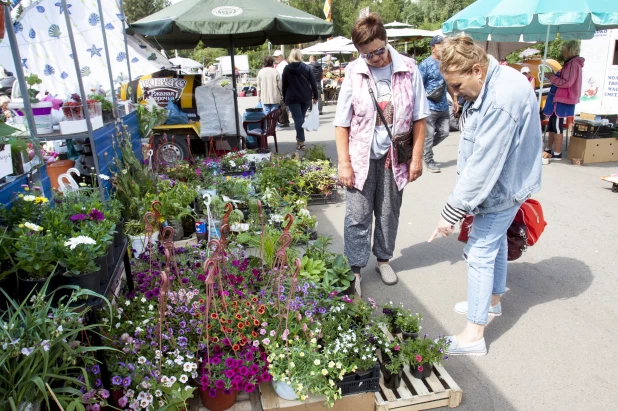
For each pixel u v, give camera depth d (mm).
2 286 2334
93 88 4633
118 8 6008
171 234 3119
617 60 10898
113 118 4590
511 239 3465
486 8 7766
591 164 8141
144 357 2477
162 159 7383
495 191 2934
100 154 3953
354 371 2674
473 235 3127
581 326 3549
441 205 6309
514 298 3971
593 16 6688
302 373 2600
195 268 3592
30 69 6082
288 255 3748
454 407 2771
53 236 2441
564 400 2816
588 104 11633
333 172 6742
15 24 5852
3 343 1862
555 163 8312
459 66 2699
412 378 2873
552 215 5789
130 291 3230
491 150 2746
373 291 4121
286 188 6332
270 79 10969
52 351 1991
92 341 2400
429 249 4984
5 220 2496
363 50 3566
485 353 3246
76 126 3561
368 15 3520
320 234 5422
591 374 3033
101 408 2420
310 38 9695
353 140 3840
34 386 1926
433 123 7699
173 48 9570
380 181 3965
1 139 2449
